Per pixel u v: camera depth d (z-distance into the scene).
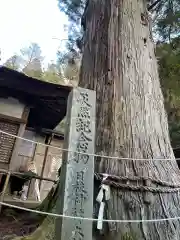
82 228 2.08
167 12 6.13
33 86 6.84
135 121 3.10
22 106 7.75
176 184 2.71
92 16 4.43
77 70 9.46
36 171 10.50
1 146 7.02
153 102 3.40
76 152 2.29
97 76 3.58
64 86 6.67
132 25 3.94
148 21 4.36
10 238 3.55
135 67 3.54
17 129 7.40
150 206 2.46
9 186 8.95
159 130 3.22
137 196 2.50
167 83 6.49
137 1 4.38
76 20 7.66
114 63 3.52
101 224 2.29
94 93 2.77
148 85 3.50
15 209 6.61
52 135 11.36
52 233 2.71
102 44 3.82
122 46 3.67
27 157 10.62
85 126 2.53
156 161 2.87
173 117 7.27
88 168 2.34
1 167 6.78
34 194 10.27
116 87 3.32
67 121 2.60
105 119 3.15
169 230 2.38
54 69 13.20
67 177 2.23
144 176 2.63
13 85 6.91
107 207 2.47
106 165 2.78
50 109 8.74
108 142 2.96
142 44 3.86
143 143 2.97
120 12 4.01
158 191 2.56
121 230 2.35
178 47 6.40
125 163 2.77
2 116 7.16
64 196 2.14
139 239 2.28
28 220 4.85
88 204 2.19
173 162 3.07
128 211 2.43
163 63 6.36
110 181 2.57
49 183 11.88
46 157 11.10
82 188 2.23
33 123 11.04
